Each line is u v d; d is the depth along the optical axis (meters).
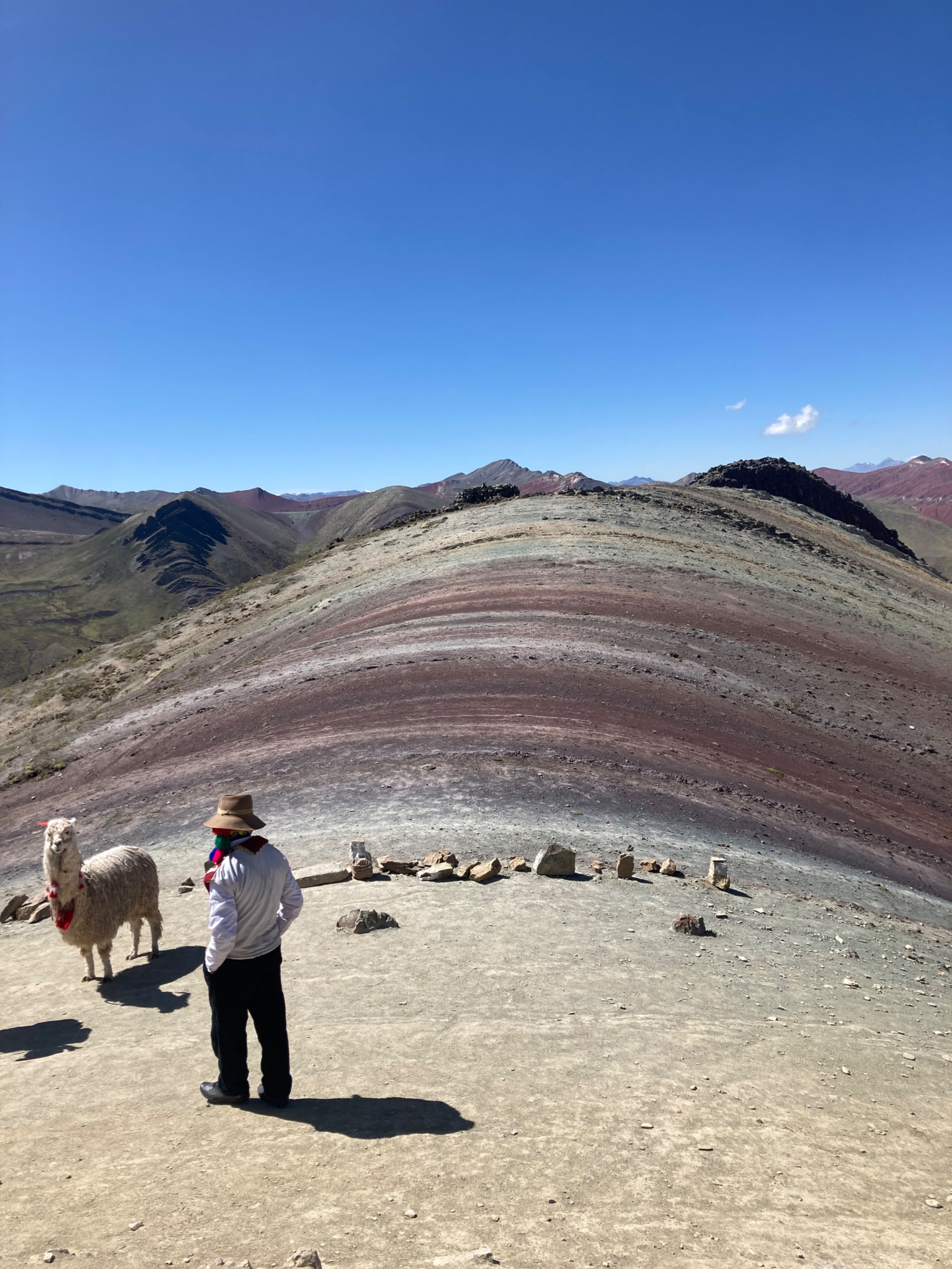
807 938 11.27
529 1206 3.87
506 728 22.06
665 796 18.44
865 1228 3.97
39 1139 4.65
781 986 8.80
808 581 56.56
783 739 26.38
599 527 56.03
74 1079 5.70
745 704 28.66
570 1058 6.07
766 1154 4.73
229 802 4.95
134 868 8.70
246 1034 5.31
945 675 41.88
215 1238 3.45
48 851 7.80
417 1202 3.84
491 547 51.59
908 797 24.77
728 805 18.98
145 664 48.94
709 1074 6.00
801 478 134.12
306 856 13.35
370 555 59.72
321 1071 5.66
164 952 9.27
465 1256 3.35
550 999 7.44
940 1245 3.87
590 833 14.98
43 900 12.80
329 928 9.45
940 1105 6.05
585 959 8.70
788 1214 4.02
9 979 8.84
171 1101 5.16
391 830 14.65
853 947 11.39
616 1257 3.47
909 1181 4.63
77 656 57.38
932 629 54.56
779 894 13.57
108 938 8.33
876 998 9.12
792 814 19.92
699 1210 3.97
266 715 26.83
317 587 53.88
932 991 10.05
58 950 9.90
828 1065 6.59
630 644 32.62
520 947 8.94
